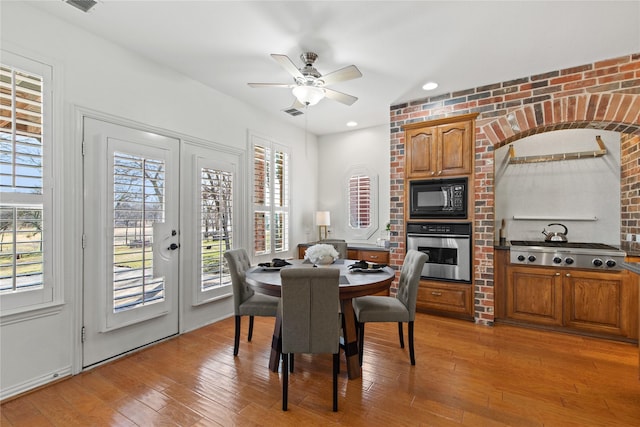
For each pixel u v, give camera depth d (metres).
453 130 3.47
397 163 3.85
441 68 2.95
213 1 2.02
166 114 2.93
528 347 2.75
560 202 3.67
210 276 3.35
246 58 2.79
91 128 2.38
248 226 3.91
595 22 2.22
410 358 2.45
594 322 2.94
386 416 1.81
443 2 2.03
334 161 5.32
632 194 3.15
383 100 3.76
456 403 1.94
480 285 3.34
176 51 2.67
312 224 5.29
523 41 2.48
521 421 1.77
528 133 3.21
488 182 3.29
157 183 2.82
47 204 2.12
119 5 2.06
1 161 1.92
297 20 2.23
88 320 2.35
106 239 2.42
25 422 1.76
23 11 2.02
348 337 2.23
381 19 2.21
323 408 1.89
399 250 3.81
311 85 2.59
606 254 2.88
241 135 3.83
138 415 1.82
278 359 2.34
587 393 2.04
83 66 2.33
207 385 2.14
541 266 3.17
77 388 2.10
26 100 2.03
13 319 1.98
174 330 3.01
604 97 2.77
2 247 1.94
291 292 1.85
